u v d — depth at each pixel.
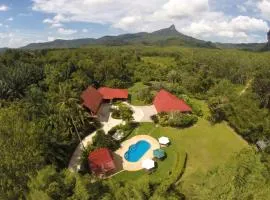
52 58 152.62
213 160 70.44
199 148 75.44
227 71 148.62
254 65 141.62
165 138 76.81
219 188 23.56
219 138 79.19
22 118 55.78
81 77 118.38
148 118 92.56
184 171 65.81
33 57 158.00
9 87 97.00
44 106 79.62
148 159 67.25
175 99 93.88
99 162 65.81
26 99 89.25
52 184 40.34
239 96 85.69
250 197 21.67
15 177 44.94
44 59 153.00
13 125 50.91
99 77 128.25
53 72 116.25
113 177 64.50
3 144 46.94
